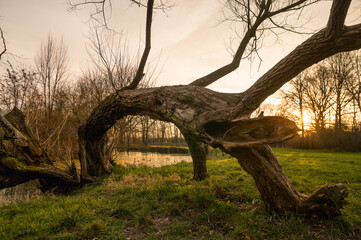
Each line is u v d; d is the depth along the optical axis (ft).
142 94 16.16
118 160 43.50
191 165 32.37
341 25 8.43
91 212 12.44
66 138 40.47
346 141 67.62
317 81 89.92
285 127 7.86
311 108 94.22
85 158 23.36
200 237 9.62
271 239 9.17
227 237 9.53
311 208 10.52
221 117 10.11
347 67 79.82
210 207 12.55
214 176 21.99
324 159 39.99
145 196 15.49
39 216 11.87
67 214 11.68
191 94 12.73
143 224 11.04
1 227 10.71
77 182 21.65
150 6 15.55
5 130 18.58
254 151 11.07
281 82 10.23
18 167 18.51
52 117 44.42
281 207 11.20
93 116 21.56
